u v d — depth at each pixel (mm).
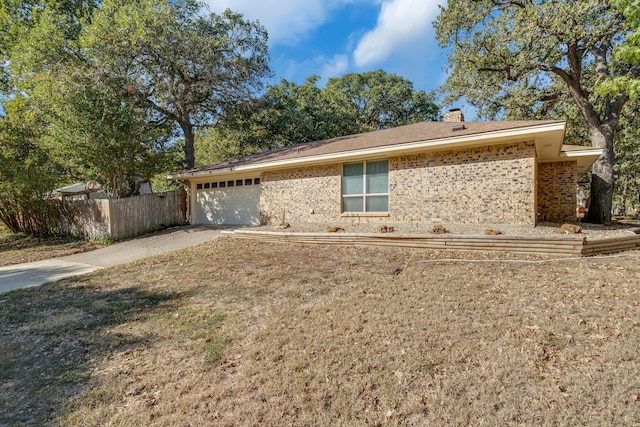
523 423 2223
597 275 4973
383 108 32219
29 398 2750
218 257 7812
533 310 3877
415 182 9578
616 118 13500
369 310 4105
